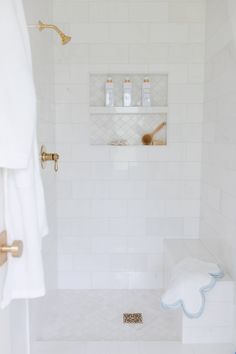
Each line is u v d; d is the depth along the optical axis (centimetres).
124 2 218
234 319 161
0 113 81
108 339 173
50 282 210
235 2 143
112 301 218
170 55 222
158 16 219
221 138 189
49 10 206
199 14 220
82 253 236
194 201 234
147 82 223
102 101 234
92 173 230
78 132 227
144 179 231
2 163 82
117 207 233
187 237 237
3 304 90
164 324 189
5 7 82
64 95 224
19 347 138
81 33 220
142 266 238
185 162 230
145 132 235
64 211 232
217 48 196
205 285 160
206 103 219
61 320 193
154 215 234
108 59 222
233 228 168
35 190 101
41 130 183
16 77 84
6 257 90
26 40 93
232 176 172
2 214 90
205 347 161
